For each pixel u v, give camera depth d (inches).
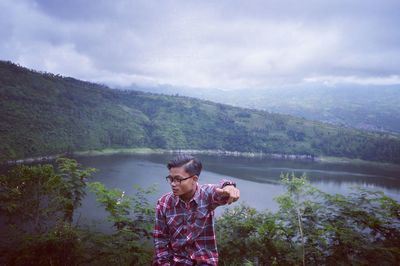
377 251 167.2
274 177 3882.9
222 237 204.7
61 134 5954.7
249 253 196.9
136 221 208.1
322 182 3779.5
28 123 5713.6
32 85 7662.4
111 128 7362.2
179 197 84.2
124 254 175.6
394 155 7007.9
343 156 7455.7
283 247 190.9
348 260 169.2
